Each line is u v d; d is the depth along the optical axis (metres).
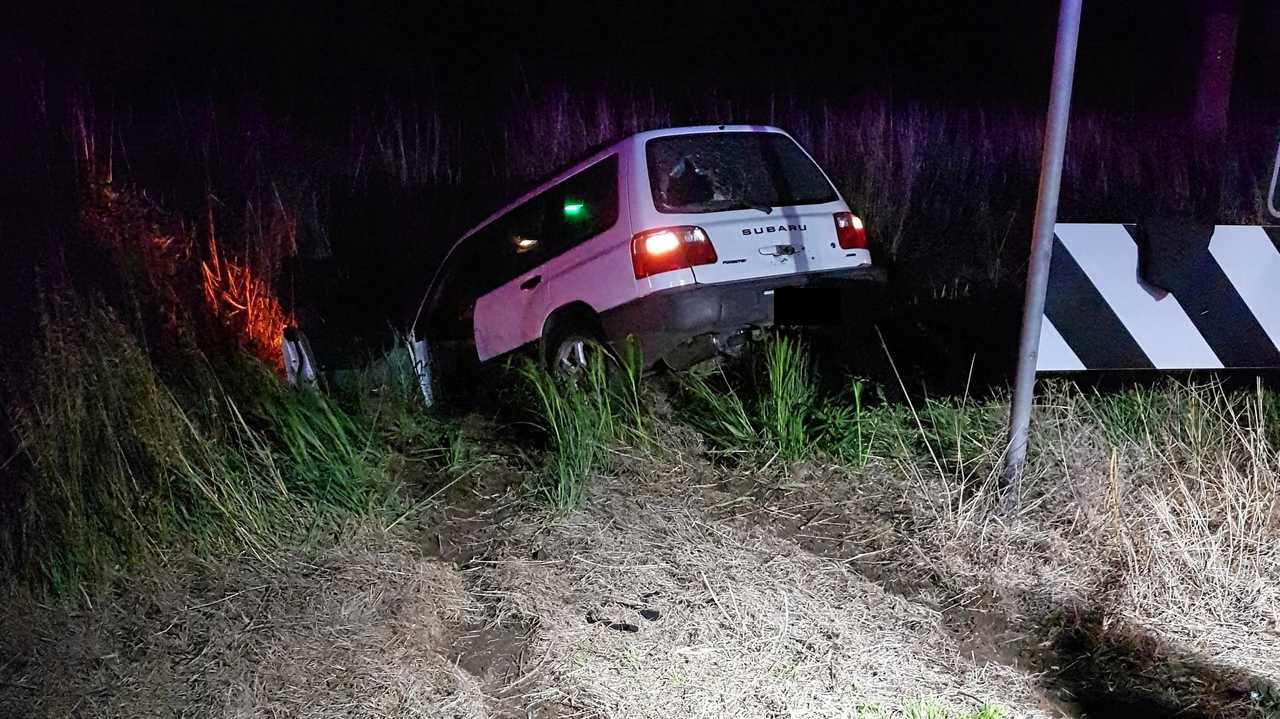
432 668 3.82
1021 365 4.54
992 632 4.14
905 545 4.63
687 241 5.68
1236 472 4.66
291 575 4.38
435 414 6.14
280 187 10.06
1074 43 4.16
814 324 5.98
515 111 11.70
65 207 8.03
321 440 5.14
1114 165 10.16
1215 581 4.24
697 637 3.98
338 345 8.12
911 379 6.01
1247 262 4.64
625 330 5.83
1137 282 4.64
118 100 11.78
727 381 5.70
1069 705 3.71
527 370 5.63
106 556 4.39
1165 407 5.17
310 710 3.60
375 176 10.16
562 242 6.31
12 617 4.13
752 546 4.62
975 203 9.31
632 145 5.92
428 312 7.30
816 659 3.87
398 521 4.84
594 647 3.92
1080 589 4.30
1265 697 3.68
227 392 5.39
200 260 8.12
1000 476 4.66
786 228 5.98
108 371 4.69
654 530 4.74
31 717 3.62
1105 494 4.58
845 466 5.17
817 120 11.10
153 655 3.91
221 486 4.70
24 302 5.85
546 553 4.55
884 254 7.98
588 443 5.12
